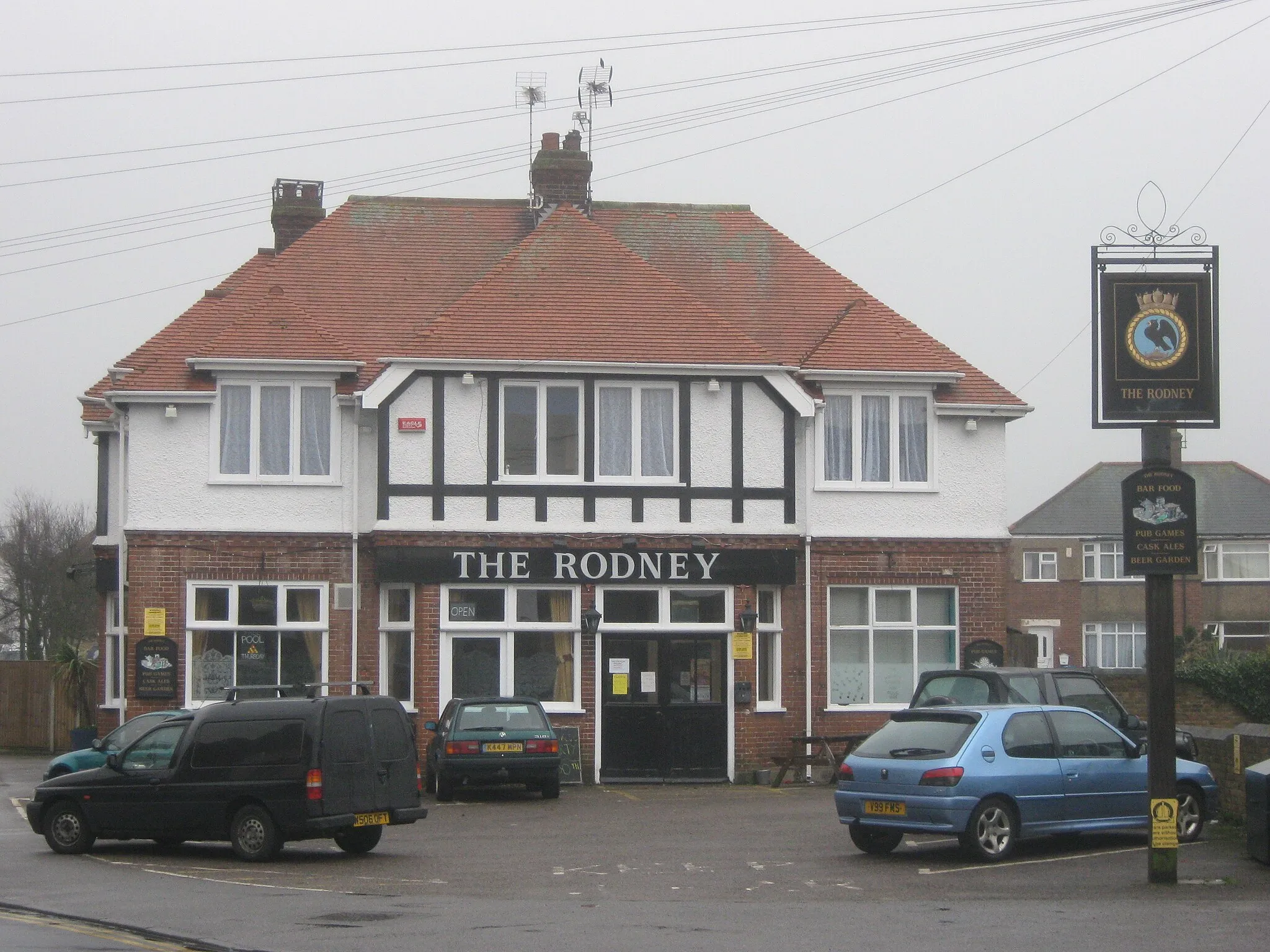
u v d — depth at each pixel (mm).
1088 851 18031
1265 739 20094
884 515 29000
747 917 13477
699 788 27094
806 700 28391
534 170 33188
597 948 11844
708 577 27875
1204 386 16031
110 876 16500
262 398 27953
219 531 27547
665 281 29359
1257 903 14195
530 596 27766
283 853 18578
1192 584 64812
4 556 65938
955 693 21453
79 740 31969
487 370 27625
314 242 31625
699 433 28219
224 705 18297
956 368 30000
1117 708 21672
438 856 18172
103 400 30406
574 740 27438
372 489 27922
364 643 27781
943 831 16859
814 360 29000
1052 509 66562
